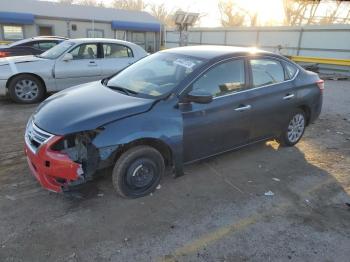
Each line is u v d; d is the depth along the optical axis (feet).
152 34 97.91
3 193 11.49
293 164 15.11
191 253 8.99
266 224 10.44
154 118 11.02
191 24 76.23
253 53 14.39
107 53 26.89
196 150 12.57
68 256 8.68
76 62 25.39
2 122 19.58
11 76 23.31
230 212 11.02
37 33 79.82
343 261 8.96
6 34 75.82
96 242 9.25
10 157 14.47
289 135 16.79
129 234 9.66
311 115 17.43
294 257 9.03
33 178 12.62
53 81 24.70
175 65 13.16
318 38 61.72
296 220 10.72
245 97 13.64
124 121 10.53
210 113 12.43
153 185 11.84
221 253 9.05
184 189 12.34
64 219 10.20
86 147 10.22
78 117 10.43
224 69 13.08
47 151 10.03
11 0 80.59
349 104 29.22
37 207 10.75
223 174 13.74
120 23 89.25
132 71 14.38
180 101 11.69
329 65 57.06
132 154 10.82
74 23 84.69
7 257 8.54
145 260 8.66
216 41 83.46
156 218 10.48
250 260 8.84
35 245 9.02
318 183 13.35
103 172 10.75
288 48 67.56
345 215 11.13
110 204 11.10
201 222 10.39
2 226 9.72
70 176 10.15
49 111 11.14
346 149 17.38
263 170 14.32
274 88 14.93
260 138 15.23
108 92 12.50
